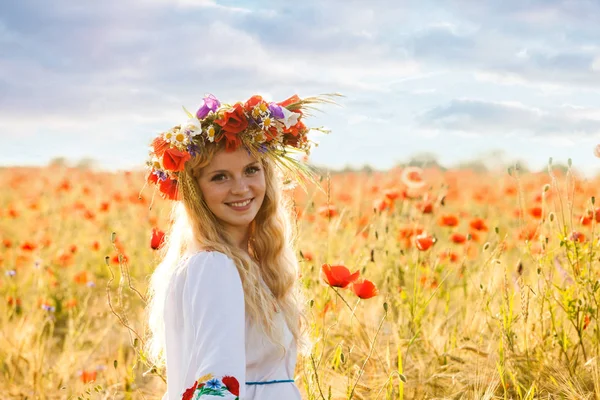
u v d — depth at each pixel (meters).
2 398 4.04
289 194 2.87
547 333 3.71
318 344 3.20
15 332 4.74
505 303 3.66
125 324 2.98
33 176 11.41
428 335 4.07
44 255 6.93
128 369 3.90
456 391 3.39
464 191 9.36
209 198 2.14
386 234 5.03
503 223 7.17
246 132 2.17
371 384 3.52
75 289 6.28
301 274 3.29
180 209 2.26
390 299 4.31
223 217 2.15
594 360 3.40
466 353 3.79
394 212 5.53
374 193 7.24
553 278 4.10
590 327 3.88
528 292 3.59
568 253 3.63
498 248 4.02
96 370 4.23
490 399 3.19
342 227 5.50
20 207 9.49
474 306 4.24
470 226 5.19
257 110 2.16
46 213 8.38
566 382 3.28
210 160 2.12
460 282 5.02
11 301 5.61
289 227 2.40
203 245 2.11
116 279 6.21
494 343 3.70
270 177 2.31
